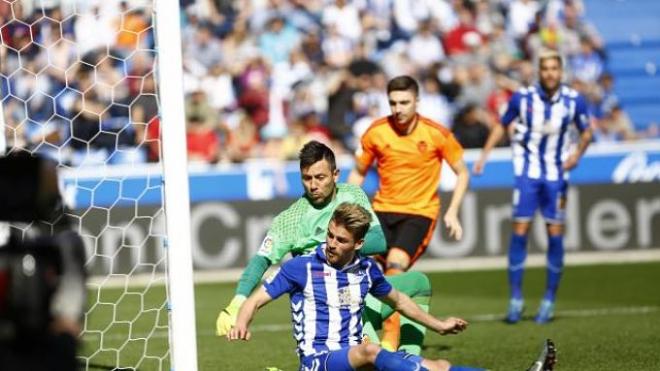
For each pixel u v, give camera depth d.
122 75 39.47
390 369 14.16
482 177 41.41
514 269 26.70
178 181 16.38
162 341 24.17
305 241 16.73
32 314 10.27
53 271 10.50
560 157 26.95
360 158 23.08
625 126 48.84
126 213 36.81
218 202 38.34
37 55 36.78
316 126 44.75
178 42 16.45
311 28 47.47
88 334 25.45
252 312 14.89
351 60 46.12
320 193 16.48
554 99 26.77
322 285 15.23
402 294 15.64
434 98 46.50
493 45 48.84
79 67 38.50
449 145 22.52
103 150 38.41
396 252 22.30
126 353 22.34
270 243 16.67
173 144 16.38
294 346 23.30
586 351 21.31
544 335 23.89
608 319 26.61
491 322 26.67
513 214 27.02
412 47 47.88
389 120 22.80
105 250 36.50
